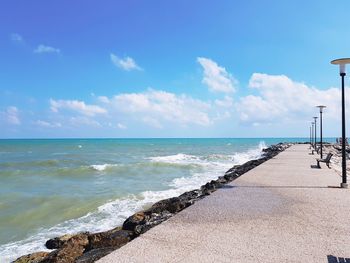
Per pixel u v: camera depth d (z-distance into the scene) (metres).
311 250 5.35
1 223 12.31
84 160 40.78
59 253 7.12
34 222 12.45
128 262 4.82
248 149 73.31
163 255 5.08
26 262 7.95
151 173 26.81
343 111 11.61
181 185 20.42
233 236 5.99
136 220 9.41
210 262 4.83
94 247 7.26
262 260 4.93
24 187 19.88
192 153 57.41
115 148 81.62
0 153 59.22
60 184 21.06
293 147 46.34
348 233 6.23
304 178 13.61
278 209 8.07
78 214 13.41
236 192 10.38
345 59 11.28
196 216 7.37
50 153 59.19
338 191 10.59
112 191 18.17
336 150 43.22
